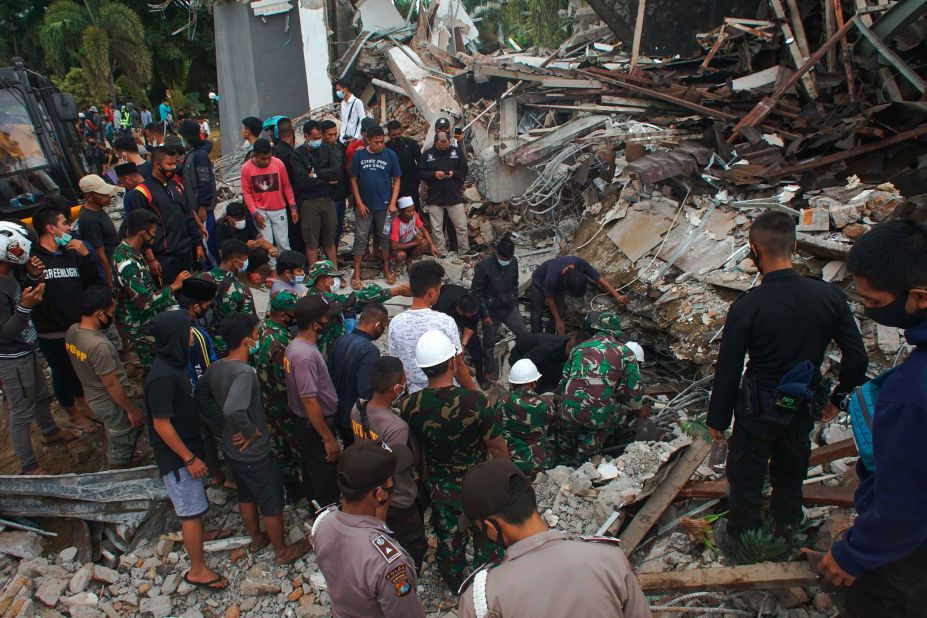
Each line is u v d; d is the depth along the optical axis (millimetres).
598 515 4055
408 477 3557
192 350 4500
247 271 5621
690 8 10125
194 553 4035
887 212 5664
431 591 3973
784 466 3283
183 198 6148
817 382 3084
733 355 3086
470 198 9461
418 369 4379
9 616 3871
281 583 4082
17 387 4656
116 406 4672
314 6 13305
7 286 4523
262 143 6793
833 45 7773
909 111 6488
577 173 8328
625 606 1990
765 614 3258
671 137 7961
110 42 28375
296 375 3979
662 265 6625
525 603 1895
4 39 33719
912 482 2016
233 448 3902
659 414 5547
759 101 8000
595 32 12484
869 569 2291
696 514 3924
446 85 10797
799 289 2967
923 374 1995
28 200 7574
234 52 13609
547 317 7418
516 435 4641
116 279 4715
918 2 6754
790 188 6488
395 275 8352
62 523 4551
